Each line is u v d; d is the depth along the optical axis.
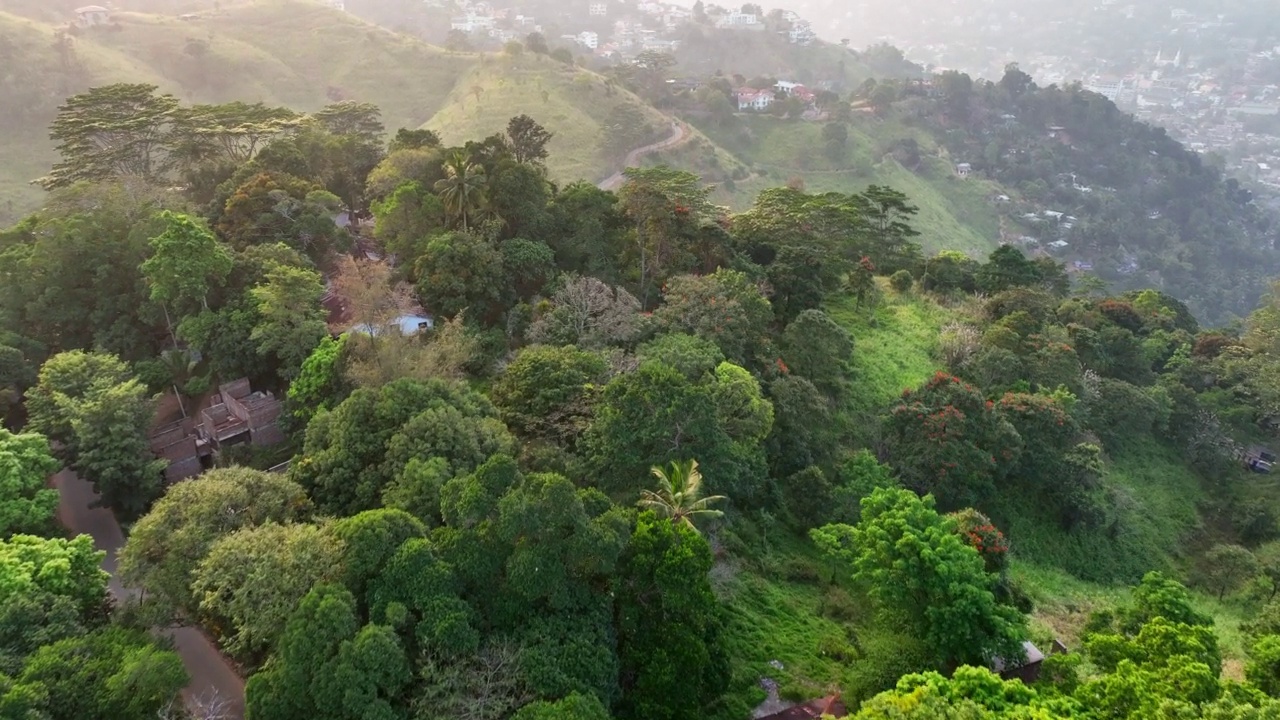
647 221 59.16
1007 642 29.61
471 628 23.75
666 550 26.94
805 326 55.66
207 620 27.39
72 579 27.25
